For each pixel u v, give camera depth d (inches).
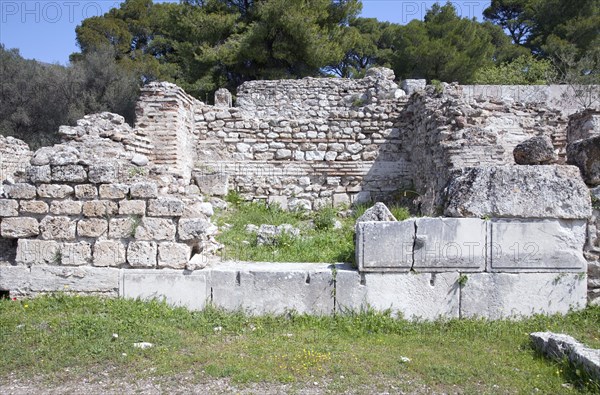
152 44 1314.0
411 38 1147.3
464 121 442.9
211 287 255.6
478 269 253.3
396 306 252.5
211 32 1011.3
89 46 1273.4
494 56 1266.0
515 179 255.4
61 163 258.4
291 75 1023.6
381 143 563.5
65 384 181.5
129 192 257.3
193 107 564.4
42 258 259.1
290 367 194.5
